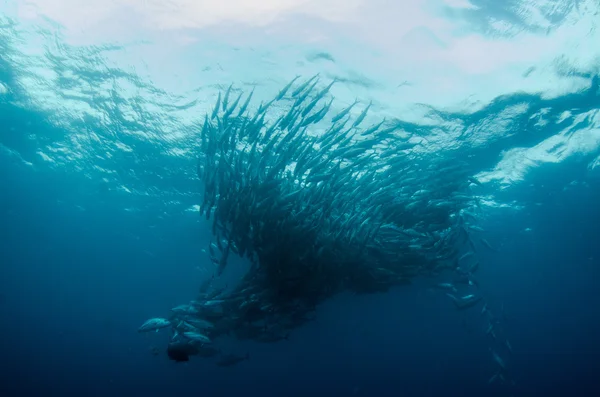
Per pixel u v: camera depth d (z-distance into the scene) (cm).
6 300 2533
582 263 2270
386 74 1146
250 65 1152
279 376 4316
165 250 1983
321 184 1020
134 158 1538
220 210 1177
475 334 3012
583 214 1838
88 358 3341
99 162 1572
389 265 1277
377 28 1028
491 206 1758
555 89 1202
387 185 1124
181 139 1438
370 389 4800
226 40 1091
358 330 2659
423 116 1280
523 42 1055
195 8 1020
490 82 1178
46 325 2873
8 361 3656
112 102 1325
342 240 1109
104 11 1042
